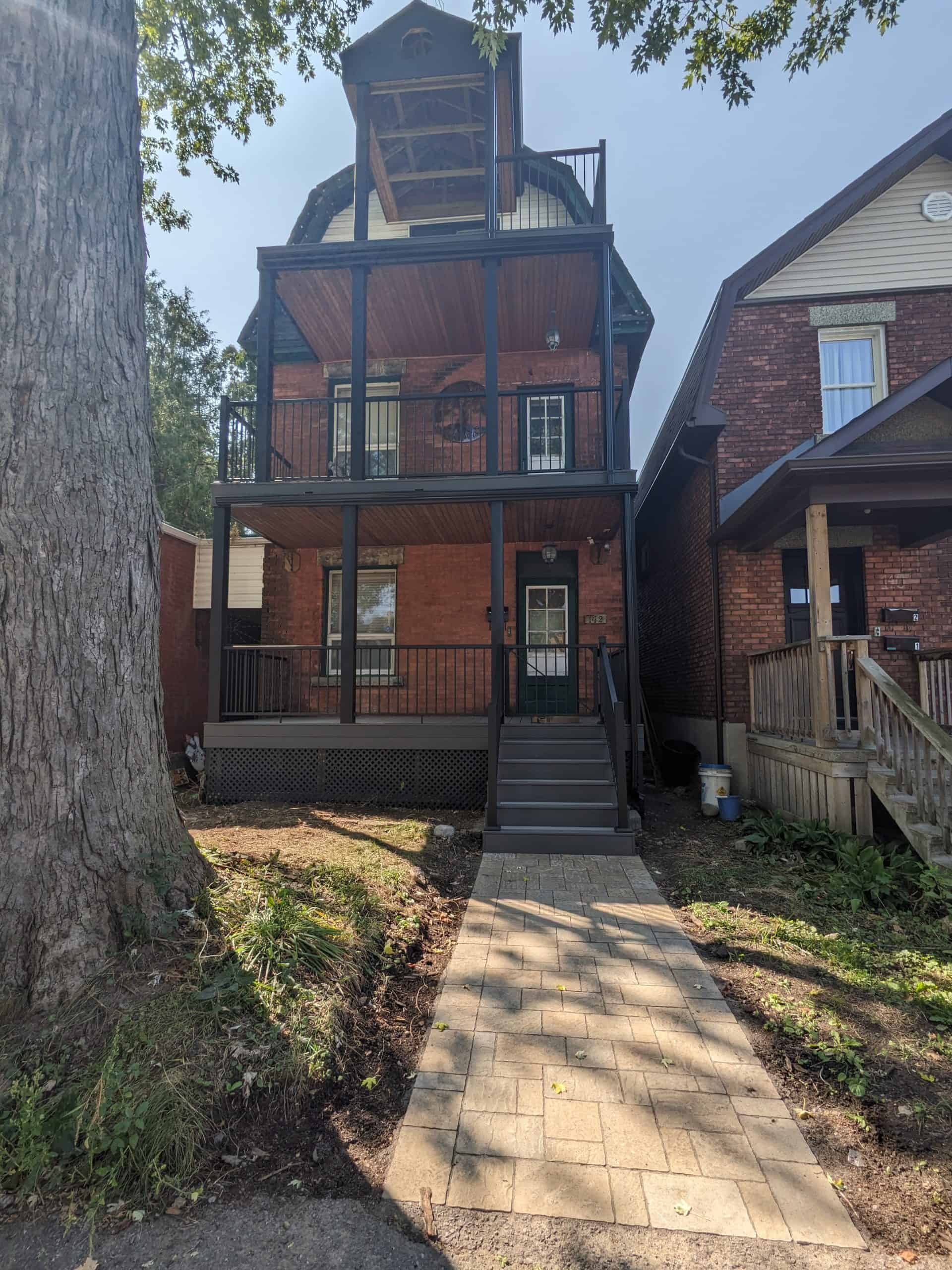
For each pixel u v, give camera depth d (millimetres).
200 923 3088
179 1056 2408
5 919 2689
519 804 6219
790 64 6238
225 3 6785
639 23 6047
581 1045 2814
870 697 5957
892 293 8719
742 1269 1766
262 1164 2158
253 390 22406
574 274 8055
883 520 7988
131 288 3426
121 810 3076
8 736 2770
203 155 7840
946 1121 2371
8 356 2902
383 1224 1924
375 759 7539
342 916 3717
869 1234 1880
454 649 8203
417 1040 2902
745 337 8828
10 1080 2307
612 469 7488
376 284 8273
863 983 3387
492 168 7770
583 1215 1941
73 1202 1998
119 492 3203
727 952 3754
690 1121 2344
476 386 9938
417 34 7895
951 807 4910
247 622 12945
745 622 8453
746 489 8562
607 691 7172
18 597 2822
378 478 7738
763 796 7809
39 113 3086
